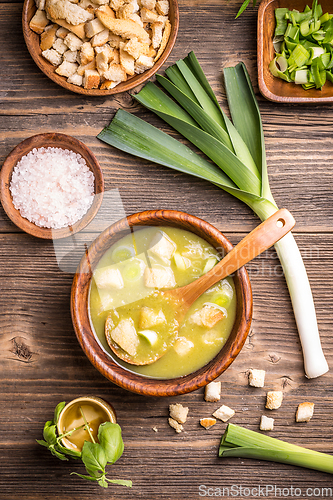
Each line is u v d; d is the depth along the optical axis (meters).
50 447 0.81
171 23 0.85
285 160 0.87
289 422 0.86
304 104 0.87
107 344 0.82
